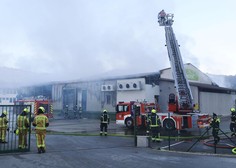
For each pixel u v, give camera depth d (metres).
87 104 30.75
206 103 29.83
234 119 14.95
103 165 7.47
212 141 12.98
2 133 11.46
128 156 8.94
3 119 11.48
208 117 17.80
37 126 9.43
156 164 7.68
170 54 19.95
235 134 14.79
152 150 10.40
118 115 20.31
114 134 15.77
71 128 19.66
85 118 30.34
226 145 11.70
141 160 8.26
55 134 15.55
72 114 31.34
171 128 17.67
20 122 10.02
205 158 8.70
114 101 28.34
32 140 12.81
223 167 7.34
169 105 18.97
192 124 17.48
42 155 8.94
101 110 29.30
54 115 33.41
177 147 11.38
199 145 11.98
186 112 18.45
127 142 12.55
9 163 7.58
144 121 19.36
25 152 9.51
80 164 7.57
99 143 12.14
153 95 26.94
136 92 26.80
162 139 14.12
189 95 18.98
